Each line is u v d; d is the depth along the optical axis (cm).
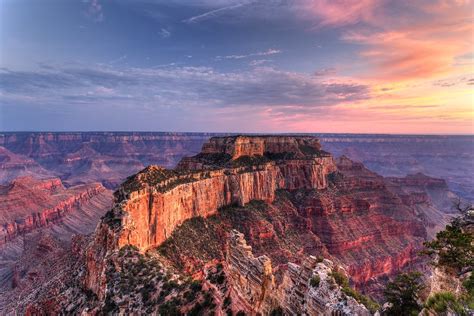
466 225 2947
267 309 3641
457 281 2548
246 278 4053
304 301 3397
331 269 3559
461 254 2616
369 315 2841
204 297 4247
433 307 2156
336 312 2981
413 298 3147
